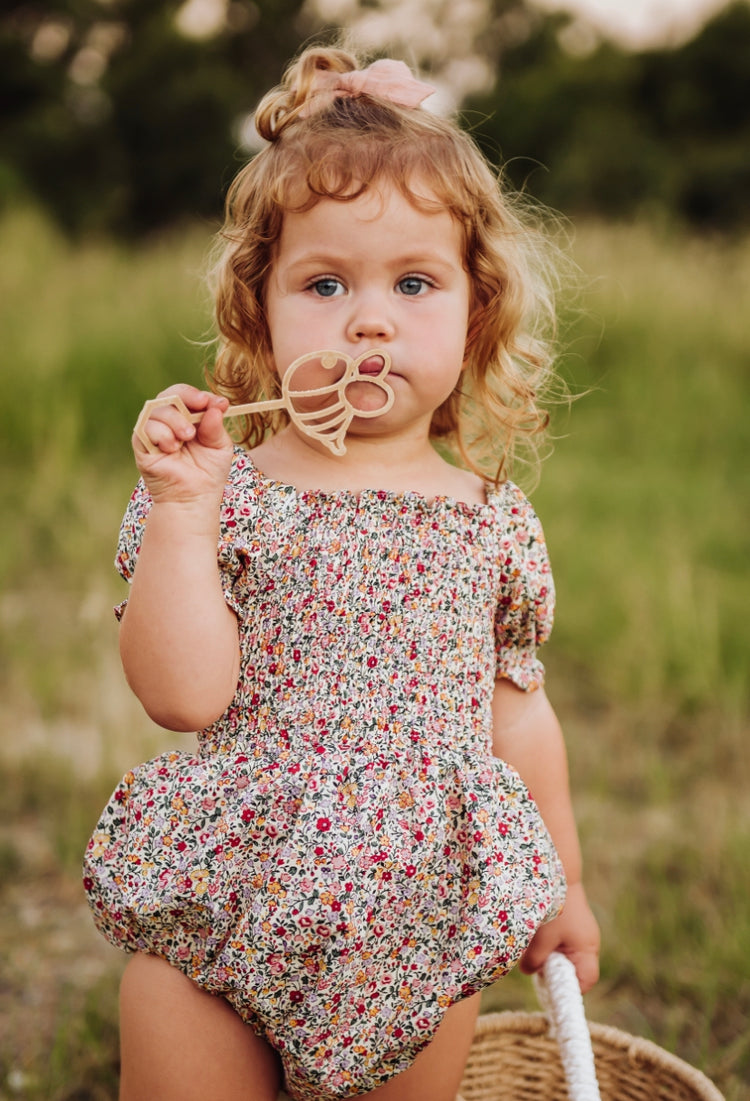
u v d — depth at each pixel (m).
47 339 5.92
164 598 1.22
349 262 1.31
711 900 2.39
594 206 20.80
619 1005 2.13
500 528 1.47
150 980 1.29
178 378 5.78
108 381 5.64
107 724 3.02
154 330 5.96
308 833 1.24
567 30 28.62
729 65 23.05
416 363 1.32
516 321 1.54
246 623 1.33
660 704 3.30
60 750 2.96
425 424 1.45
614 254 7.65
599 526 4.46
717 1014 2.09
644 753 3.07
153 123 24.02
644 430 5.77
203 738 1.36
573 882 1.58
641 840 2.65
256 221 1.39
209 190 24.20
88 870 1.32
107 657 3.48
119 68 24.78
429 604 1.36
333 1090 1.29
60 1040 1.92
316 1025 1.26
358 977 1.27
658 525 4.50
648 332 6.36
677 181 21.28
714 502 4.78
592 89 23.67
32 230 8.91
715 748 3.09
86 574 4.14
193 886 1.25
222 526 1.32
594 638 3.64
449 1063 1.40
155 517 1.23
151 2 25.66
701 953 2.22
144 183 24.27
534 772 1.55
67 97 24.16
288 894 1.22
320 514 1.34
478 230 1.41
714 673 3.35
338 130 1.33
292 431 1.43
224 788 1.28
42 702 3.19
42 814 2.70
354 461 1.40
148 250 8.78
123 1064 1.33
